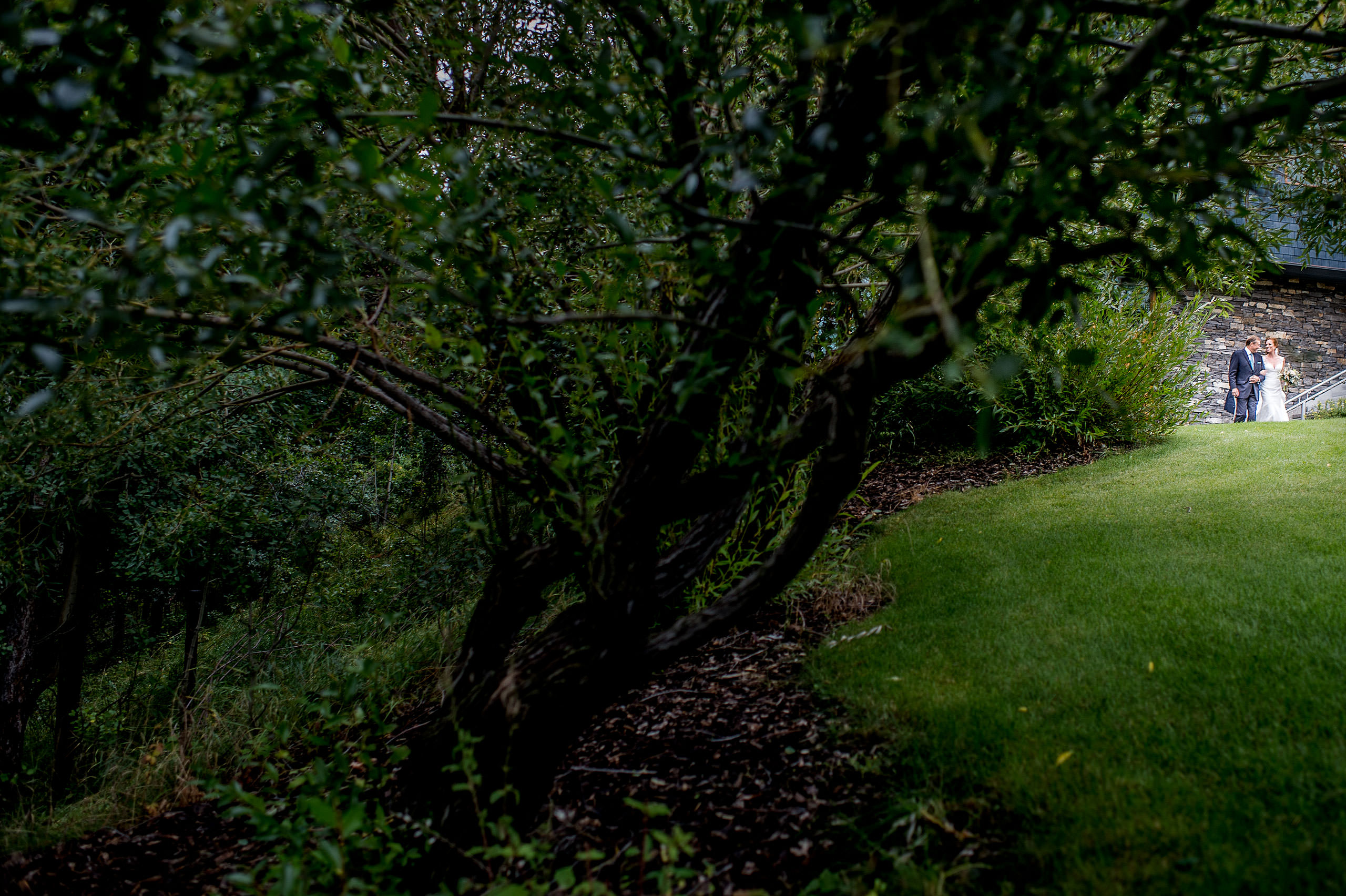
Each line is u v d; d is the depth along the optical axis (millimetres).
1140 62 1619
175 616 11148
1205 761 2309
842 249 2541
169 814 3916
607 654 2391
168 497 7145
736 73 1710
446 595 6766
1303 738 2324
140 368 2871
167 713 7594
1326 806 2021
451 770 2201
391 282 1813
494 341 2801
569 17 2102
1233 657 2904
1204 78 1636
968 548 4980
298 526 8320
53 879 3342
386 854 2361
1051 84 1420
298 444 6844
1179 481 5945
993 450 8133
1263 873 1836
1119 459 7109
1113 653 3146
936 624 3850
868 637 3893
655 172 1981
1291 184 3475
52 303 1366
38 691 8258
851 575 4887
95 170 1763
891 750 2811
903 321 1697
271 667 6133
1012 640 3473
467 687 2662
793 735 3145
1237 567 3838
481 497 3053
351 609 8156
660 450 2441
